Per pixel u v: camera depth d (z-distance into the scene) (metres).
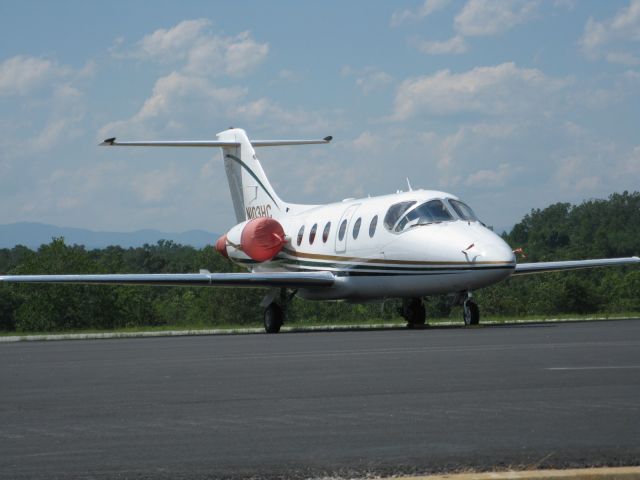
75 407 20.12
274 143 78.25
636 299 182.62
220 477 13.05
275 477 12.99
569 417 17.28
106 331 85.12
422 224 57.41
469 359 29.77
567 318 75.12
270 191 75.50
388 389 22.03
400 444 15.08
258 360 31.88
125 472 13.45
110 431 16.86
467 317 55.72
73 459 14.41
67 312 176.12
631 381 22.67
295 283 61.72
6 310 199.88
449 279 55.09
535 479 12.27
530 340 38.97
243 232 70.00
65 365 31.83
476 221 57.56
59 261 180.38
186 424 17.47
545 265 63.59
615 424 16.45
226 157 79.62
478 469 13.18
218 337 54.12
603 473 12.44
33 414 19.17
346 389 22.20
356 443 15.25
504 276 53.38
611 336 41.34
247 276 60.41
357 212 62.94
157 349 40.72
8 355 38.69
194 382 24.64
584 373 24.59
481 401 19.61
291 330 67.88
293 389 22.45
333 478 12.87
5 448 15.37
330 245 64.25
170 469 13.59
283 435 16.12
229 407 19.58
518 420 17.06
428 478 12.35
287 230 70.25
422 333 48.56
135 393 22.44
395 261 58.41
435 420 17.28
